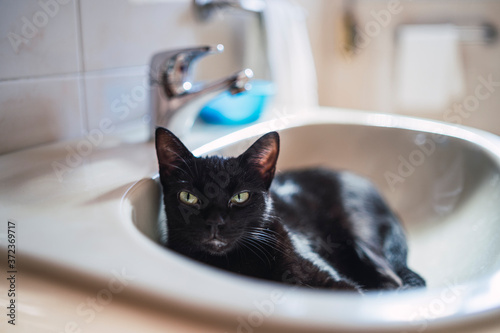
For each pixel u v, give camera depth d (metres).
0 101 0.80
